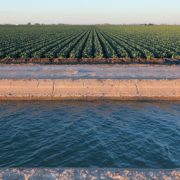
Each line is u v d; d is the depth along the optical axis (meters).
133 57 46.06
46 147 17.97
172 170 11.59
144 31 138.75
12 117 23.30
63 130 20.62
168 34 111.56
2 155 16.98
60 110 24.97
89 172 11.46
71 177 11.19
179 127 21.28
